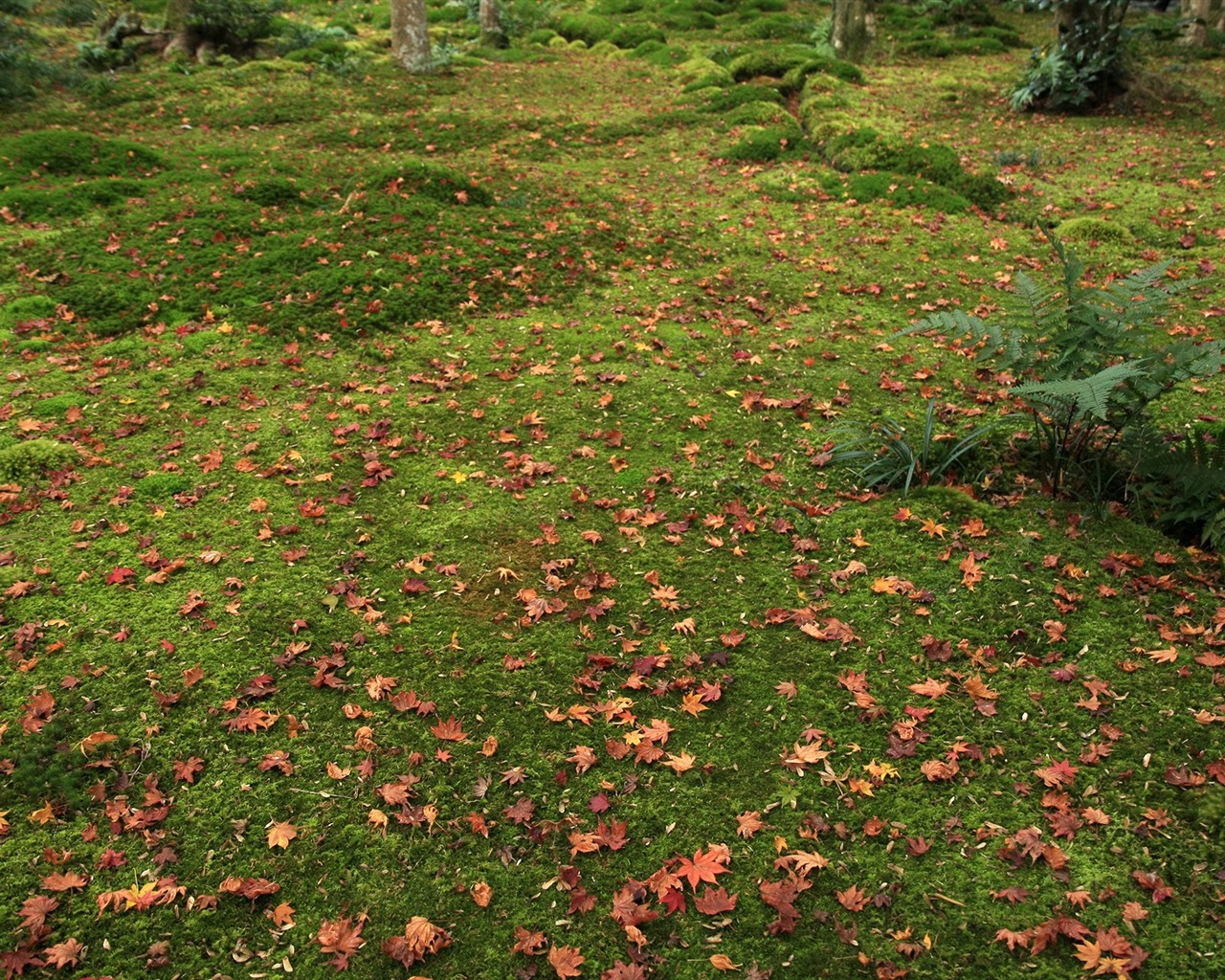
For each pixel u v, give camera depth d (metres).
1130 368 3.90
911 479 4.82
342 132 12.61
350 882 2.90
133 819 3.06
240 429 5.48
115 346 6.49
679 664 3.75
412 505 4.78
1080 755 3.25
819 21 19.66
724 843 3.02
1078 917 2.73
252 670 3.68
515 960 2.68
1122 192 9.75
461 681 3.66
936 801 3.14
